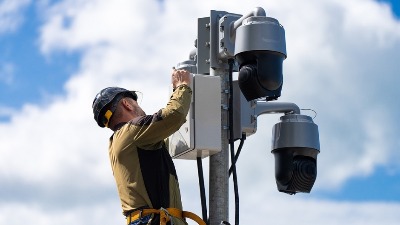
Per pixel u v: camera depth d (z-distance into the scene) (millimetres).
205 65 9633
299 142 10133
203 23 9680
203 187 9180
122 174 8297
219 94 9266
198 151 9164
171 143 9586
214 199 9195
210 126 9141
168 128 8148
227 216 9211
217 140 9117
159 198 8211
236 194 9164
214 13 9570
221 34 9406
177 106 8125
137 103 8789
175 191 8375
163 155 8414
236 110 9656
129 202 8234
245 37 8977
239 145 9750
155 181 8234
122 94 8719
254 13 9094
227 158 9352
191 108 9141
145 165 8234
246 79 8945
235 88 9695
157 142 8320
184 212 8281
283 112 10359
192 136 9070
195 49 10664
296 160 10219
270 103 10211
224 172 9289
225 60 9516
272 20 9062
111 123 8656
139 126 8234
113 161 8438
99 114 8672
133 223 8148
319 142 10336
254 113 9828
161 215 8047
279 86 9047
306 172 10156
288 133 10172
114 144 8383
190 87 8398
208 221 9109
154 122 8133
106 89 8727
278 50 8977
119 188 8367
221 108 9414
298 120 10227
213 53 9508
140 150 8258
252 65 8977
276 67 8984
